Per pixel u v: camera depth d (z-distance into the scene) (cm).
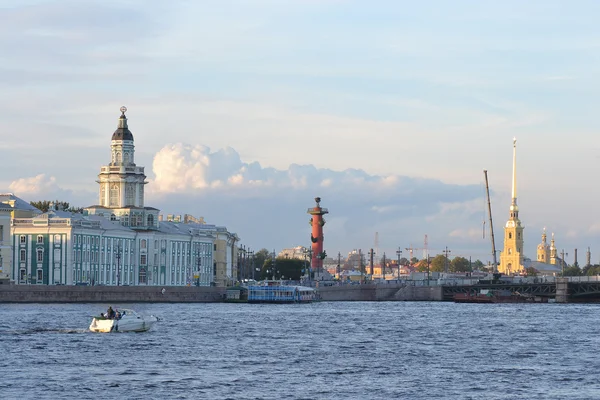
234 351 14162
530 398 10369
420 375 11862
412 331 18300
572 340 16575
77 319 19012
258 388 10775
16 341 14825
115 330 16488
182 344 14962
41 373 11581
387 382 11281
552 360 13512
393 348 14925
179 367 12281
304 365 12681
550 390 10856
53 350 13775
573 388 11006
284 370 12169
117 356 13262
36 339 15162
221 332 17312
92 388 10612
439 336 17212
